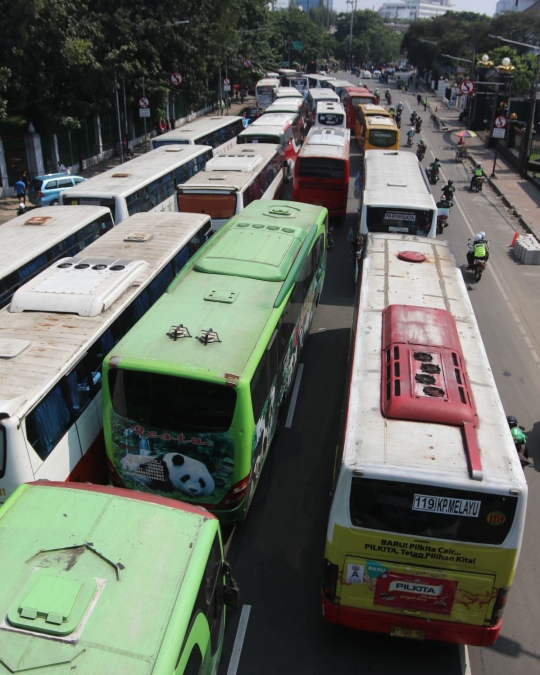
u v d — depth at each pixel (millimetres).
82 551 4438
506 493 5320
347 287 16625
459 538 5586
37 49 23969
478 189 28391
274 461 9859
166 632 3953
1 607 4031
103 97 29047
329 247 15211
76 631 3895
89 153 33375
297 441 10367
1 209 24312
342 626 6992
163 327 8047
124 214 15414
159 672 3730
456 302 8805
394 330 7484
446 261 10453
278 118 29609
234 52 54500
